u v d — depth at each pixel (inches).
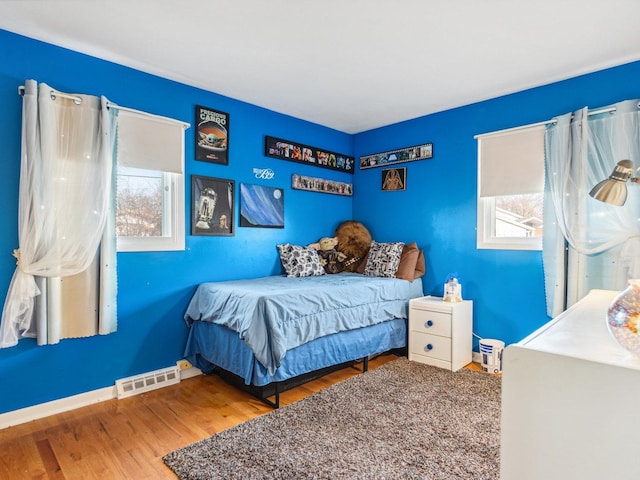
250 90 115.6
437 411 85.5
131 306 100.1
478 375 108.7
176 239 108.7
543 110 110.0
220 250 118.7
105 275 91.7
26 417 83.6
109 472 64.9
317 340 98.1
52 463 67.5
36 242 80.4
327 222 154.6
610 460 29.9
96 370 94.0
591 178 97.6
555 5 71.9
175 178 109.4
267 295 87.6
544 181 107.0
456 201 130.0
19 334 82.0
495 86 111.8
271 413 85.3
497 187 118.0
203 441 73.6
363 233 153.0
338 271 146.6
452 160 131.1
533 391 33.5
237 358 90.4
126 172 101.3
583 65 97.5
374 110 133.8
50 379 87.1
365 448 70.6
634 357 33.2
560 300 102.3
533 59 94.3
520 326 114.9
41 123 81.3
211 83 110.0
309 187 146.6
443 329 114.6
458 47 88.6
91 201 88.5
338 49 90.0
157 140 102.7
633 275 90.6
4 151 80.7
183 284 110.0
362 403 90.0
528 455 33.7
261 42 86.7
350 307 106.6
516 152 114.0
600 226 95.6
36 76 84.5
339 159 158.4
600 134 96.7
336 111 134.9
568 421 31.7
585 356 32.6
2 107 80.4
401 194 147.2
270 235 133.3
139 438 76.0
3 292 80.6
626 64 95.7
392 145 150.3
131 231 102.0
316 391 100.7
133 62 96.5
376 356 130.7
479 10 73.7
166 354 106.5
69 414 86.9
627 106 92.5
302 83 110.3
